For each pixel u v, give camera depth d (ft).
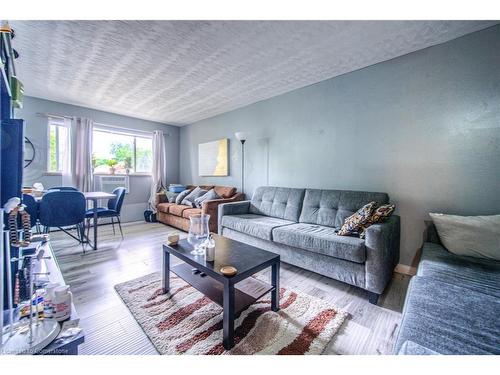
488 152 6.09
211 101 12.19
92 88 10.52
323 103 9.48
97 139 14.53
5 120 3.13
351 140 8.68
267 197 10.64
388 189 7.79
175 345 4.13
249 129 12.69
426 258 5.12
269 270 7.62
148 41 6.81
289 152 10.77
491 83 6.04
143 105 13.01
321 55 7.52
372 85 8.12
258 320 4.88
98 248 9.68
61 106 12.71
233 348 4.08
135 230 13.00
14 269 3.79
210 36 6.55
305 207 9.07
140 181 16.37
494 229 5.19
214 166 14.84
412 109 7.27
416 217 7.23
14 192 3.16
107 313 5.13
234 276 4.18
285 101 10.88
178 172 18.45
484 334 2.72
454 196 6.58
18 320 2.78
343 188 8.95
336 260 6.26
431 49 6.91
